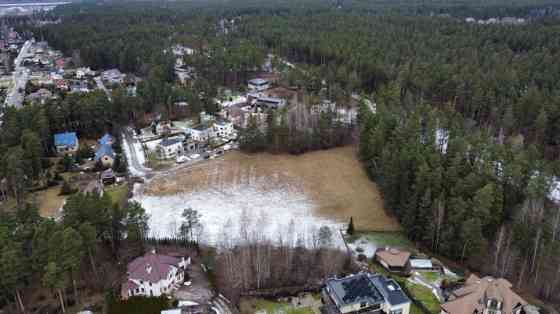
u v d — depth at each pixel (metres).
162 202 85.00
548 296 57.47
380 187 86.25
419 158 75.25
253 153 108.69
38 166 91.75
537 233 59.91
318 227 75.56
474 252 62.75
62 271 51.81
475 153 80.62
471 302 52.22
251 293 58.19
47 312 54.31
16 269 50.44
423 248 69.56
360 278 57.09
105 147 103.56
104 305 55.69
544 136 100.44
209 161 104.50
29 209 62.88
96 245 61.75
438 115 103.38
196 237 71.81
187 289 59.09
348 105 128.25
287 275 61.00
